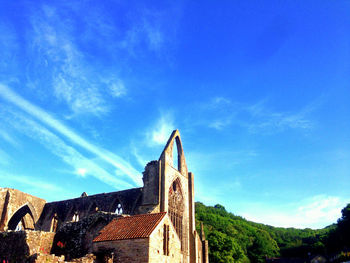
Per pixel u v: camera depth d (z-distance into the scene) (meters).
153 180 53.03
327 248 121.12
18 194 62.09
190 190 64.12
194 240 59.50
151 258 28.00
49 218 67.50
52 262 25.44
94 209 63.81
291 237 191.62
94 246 30.34
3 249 37.22
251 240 141.38
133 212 56.09
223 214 184.75
